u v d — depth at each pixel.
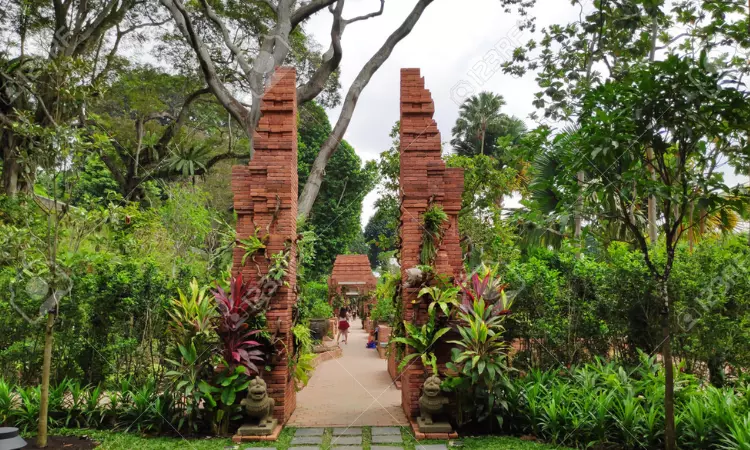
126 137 20.16
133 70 19.33
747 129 5.02
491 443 6.09
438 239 7.34
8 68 13.27
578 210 5.75
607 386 6.42
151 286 7.88
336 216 27.95
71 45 15.69
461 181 7.60
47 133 5.81
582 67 10.36
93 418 6.76
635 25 8.75
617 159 5.45
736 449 4.69
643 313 7.38
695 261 7.43
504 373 6.70
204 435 6.52
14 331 7.56
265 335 6.85
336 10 13.37
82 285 7.51
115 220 6.54
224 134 23.98
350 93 13.45
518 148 6.62
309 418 7.50
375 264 46.94
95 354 7.69
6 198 10.97
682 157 5.30
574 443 5.89
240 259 7.36
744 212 5.33
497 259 11.51
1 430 5.16
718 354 7.05
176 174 19.92
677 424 5.50
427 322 7.22
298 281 8.05
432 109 7.64
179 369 6.69
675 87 4.98
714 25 6.06
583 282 8.02
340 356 15.30
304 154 27.75
